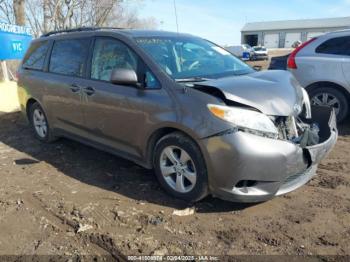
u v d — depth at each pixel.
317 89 6.99
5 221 3.74
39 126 6.18
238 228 3.54
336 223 3.62
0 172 4.99
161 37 4.75
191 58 4.61
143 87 4.17
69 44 5.40
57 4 16.59
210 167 3.64
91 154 5.56
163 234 3.46
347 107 6.82
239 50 37.69
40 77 5.77
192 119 3.69
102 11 18.73
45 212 3.89
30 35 11.74
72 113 5.20
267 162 3.51
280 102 3.74
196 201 3.93
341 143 6.04
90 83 4.82
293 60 7.16
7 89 10.13
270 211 3.84
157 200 4.08
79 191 4.36
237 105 3.61
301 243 3.31
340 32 6.89
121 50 4.56
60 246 3.32
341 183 4.50
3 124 7.54
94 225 3.62
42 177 4.79
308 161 3.79
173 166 4.01
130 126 4.33
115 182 4.58
